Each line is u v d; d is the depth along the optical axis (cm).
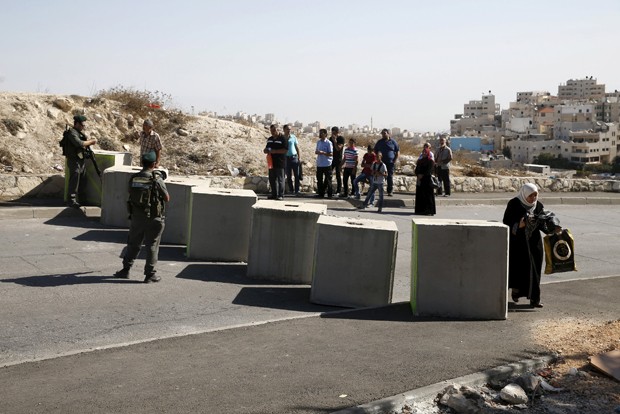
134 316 855
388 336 785
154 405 559
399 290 1102
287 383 618
